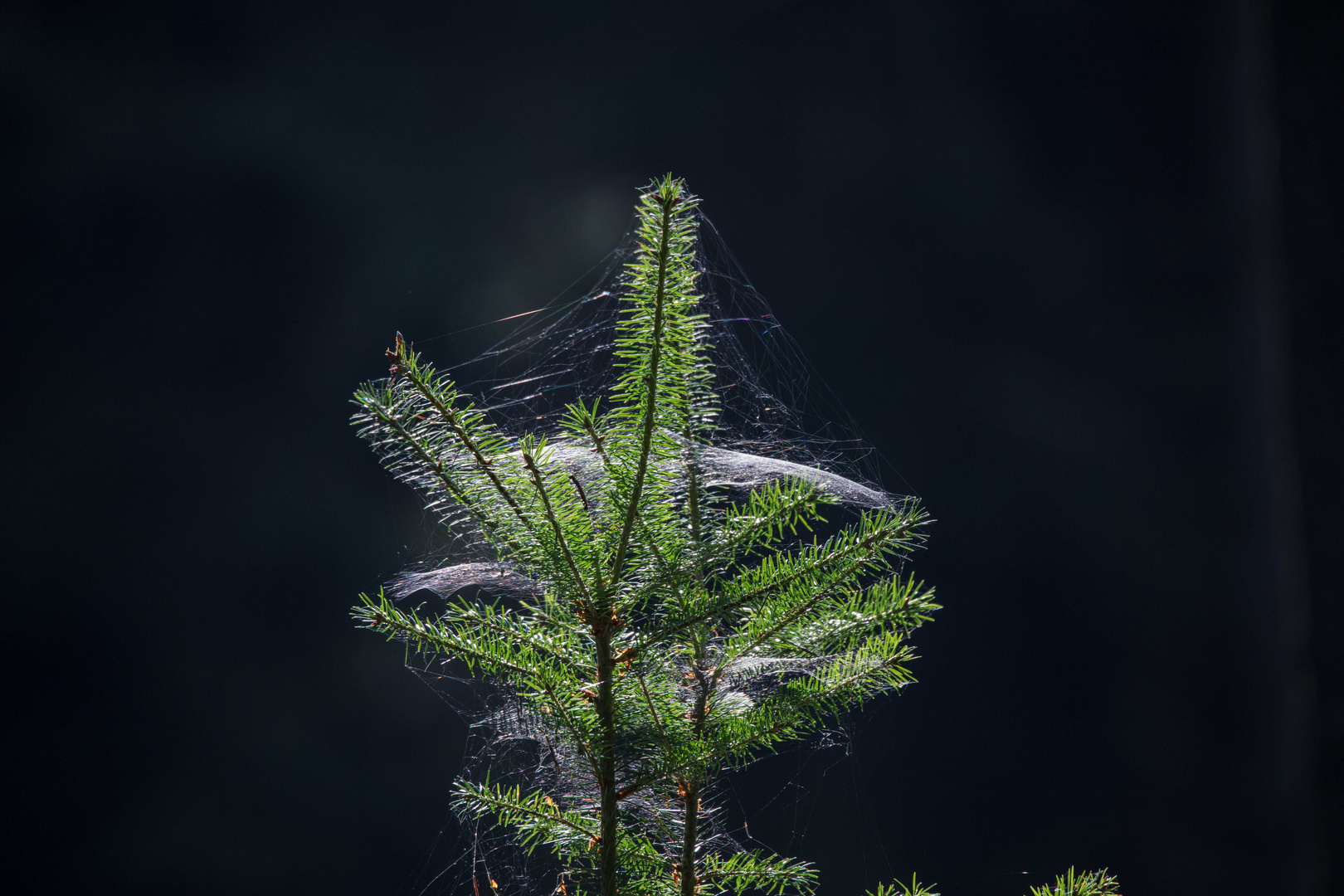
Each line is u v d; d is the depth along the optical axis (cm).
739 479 479
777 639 470
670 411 463
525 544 466
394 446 465
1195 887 2238
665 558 467
